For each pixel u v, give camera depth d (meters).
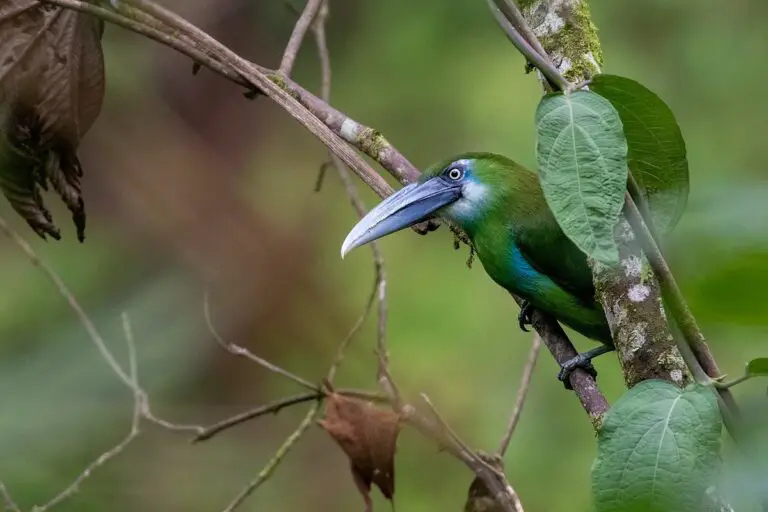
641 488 3.93
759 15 12.73
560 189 4.09
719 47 12.66
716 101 12.46
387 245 12.51
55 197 11.75
